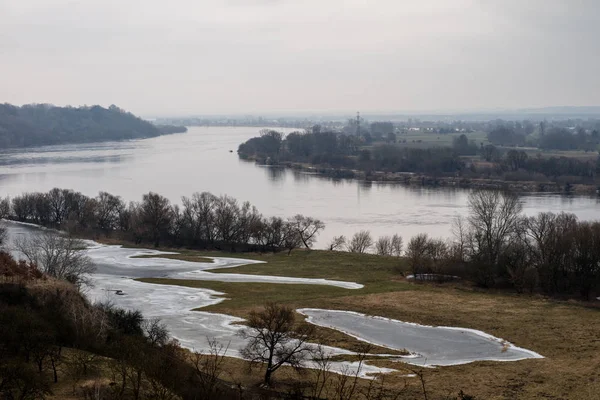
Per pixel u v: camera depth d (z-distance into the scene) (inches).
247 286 3649.1
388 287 3629.4
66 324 2009.1
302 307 3154.5
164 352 1743.4
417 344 2581.2
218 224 5147.6
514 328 2797.7
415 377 2169.0
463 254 4067.4
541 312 3088.1
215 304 3184.1
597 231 3604.8
